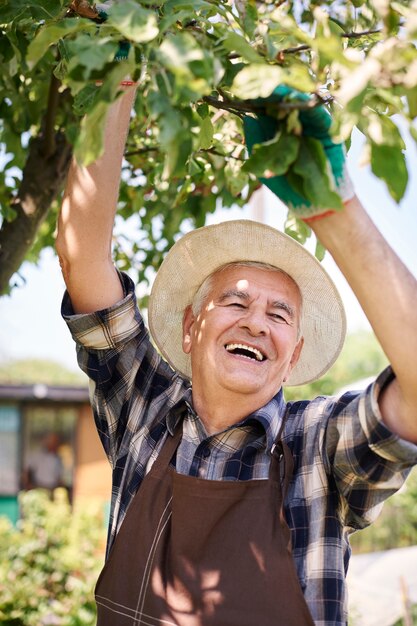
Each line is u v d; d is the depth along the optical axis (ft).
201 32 4.80
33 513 26.25
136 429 6.87
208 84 4.02
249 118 4.78
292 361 7.35
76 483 44.34
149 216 12.07
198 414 6.72
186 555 5.97
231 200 10.54
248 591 5.70
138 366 7.00
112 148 6.52
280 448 6.29
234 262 7.17
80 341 6.93
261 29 4.78
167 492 6.32
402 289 4.96
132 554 6.16
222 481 6.10
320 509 6.00
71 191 6.59
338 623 5.69
